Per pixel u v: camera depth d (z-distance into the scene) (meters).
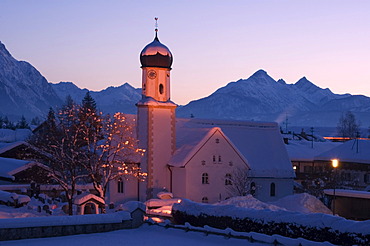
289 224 30.39
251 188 73.81
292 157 103.62
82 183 74.94
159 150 70.25
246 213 33.53
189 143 70.56
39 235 32.97
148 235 34.22
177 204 40.34
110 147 60.38
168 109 70.81
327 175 88.12
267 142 80.38
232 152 70.25
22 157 81.38
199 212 37.16
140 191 69.94
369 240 26.17
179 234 34.47
